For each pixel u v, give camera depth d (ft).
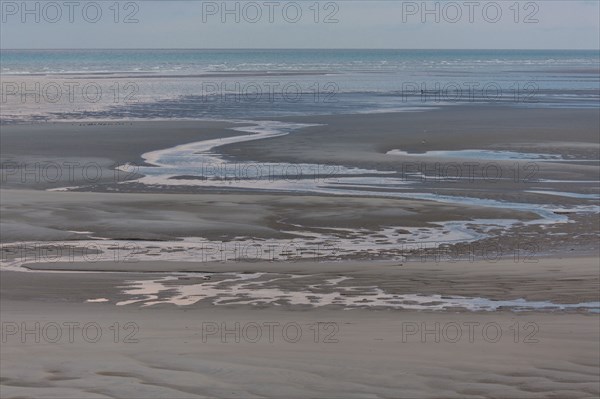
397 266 46.16
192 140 113.19
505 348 24.62
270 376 20.16
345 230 59.41
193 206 66.39
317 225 60.80
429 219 63.05
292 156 98.32
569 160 97.40
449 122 138.82
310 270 45.34
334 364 21.80
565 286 39.29
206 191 76.28
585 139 115.96
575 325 29.66
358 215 63.67
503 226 61.31
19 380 19.38
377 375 20.54
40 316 33.09
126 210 64.39
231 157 98.12
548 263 46.09
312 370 20.99
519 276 42.14
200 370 20.68
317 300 37.50
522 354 23.61
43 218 60.90
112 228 58.44
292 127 129.90
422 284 40.75
